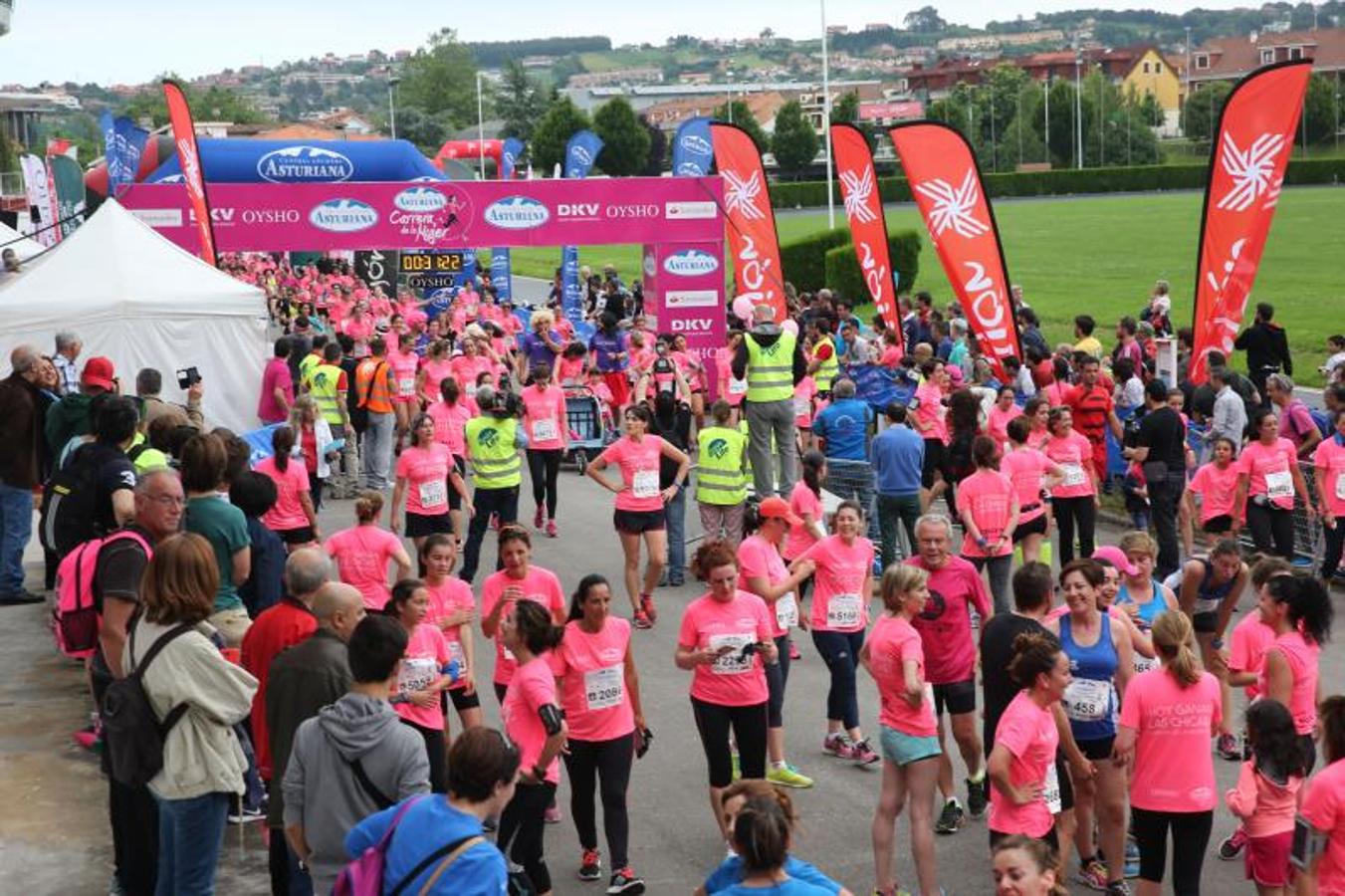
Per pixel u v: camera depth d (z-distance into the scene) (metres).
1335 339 21.27
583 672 8.38
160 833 7.11
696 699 9.02
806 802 9.86
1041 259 61.16
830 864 8.88
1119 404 19.73
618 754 8.47
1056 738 7.58
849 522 10.48
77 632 8.51
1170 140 161.38
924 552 9.38
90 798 9.30
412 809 5.45
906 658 8.12
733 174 26.31
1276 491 14.52
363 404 20.30
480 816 5.46
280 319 42.97
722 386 22.19
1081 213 87.25
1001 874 5.40
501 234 26.17
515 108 145.50
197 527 8.90
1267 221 17.62
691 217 26.44
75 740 10.25
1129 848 8.72
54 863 8.38
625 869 8.48
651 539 14.08
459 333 28.48
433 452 14.65
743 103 152.38
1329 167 100.19
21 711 10.78
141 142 32.72
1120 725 7.68
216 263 24.36
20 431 13.27
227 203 25.77
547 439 17.80
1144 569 9.60
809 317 26.84
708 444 14.98
